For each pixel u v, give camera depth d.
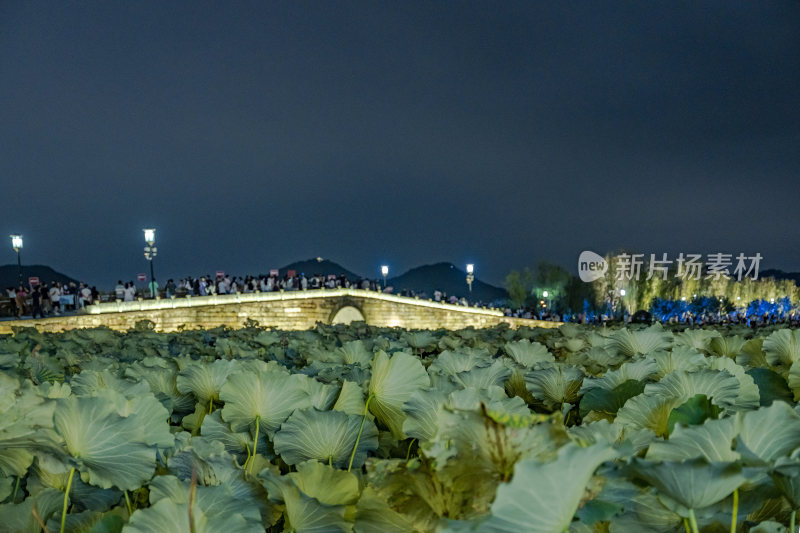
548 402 2.25
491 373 2.06
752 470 0.86
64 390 1.72
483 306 61.75
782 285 112.19
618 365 3.09
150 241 40.25
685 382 1.69
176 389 2.29
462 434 0.89
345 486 1.23
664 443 1.02
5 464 1.21
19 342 4.51
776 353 2.68
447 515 0.91
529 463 0.70
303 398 1.65
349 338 6.19
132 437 1.21
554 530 0.73
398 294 56.56
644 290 97.56
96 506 1.36
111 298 37.94
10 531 1.19
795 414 0.98
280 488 1.18
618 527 1.09
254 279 46.53
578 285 98.81
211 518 0.97
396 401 1.75
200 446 1.44
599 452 0.72
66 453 1.17
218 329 7.82
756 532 0.99
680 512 0.92
